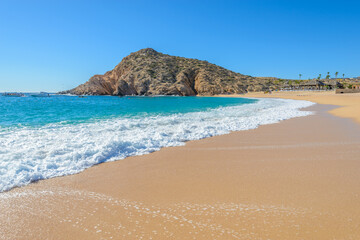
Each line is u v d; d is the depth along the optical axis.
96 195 4.00
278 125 11.67
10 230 3.00
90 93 131.12
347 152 6.61
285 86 120.25
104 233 2.95
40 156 5.80
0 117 15.10
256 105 29.16
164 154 6.54
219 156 6.36
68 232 2.97
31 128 10.02
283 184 4.40
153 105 31.55
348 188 4.19
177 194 4.03
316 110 20.83
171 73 126.50
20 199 3.84
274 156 6.32
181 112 19.06
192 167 5.46
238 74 160.62
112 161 5.88
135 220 3.24
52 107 27.14
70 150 6.30
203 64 155.38
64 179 4.70
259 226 3.04
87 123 11.73
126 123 11.58
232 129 10.45
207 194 4.02
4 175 4.57
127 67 138.50
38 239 2.84
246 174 4.98
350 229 2.94
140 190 4.21
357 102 31.28
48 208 3.56
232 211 3.43
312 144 7.62
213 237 2.83
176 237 2.85
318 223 3.09
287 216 3.28
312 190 4.12
